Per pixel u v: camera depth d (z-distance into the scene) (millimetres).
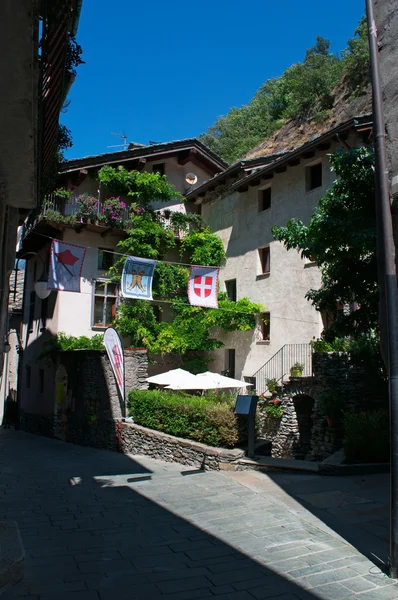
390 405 4922
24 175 5848
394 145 5297
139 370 16438
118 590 4484
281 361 17859
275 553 5418
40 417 22109
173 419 12812
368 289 10320
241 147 46875
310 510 7055
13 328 29109
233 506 7488
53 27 4582
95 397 17469
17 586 4516
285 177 18906
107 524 6754
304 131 31891
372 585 4523
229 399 12773
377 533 5910
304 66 47344
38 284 11539
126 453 14906
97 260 21297
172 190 22938
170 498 8195
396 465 4781
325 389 13727
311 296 11312
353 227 9297
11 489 9477
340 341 13695
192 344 20844
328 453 12883
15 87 4293
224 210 22656
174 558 5332
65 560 5277
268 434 16734
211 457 10703
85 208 20531
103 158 21766
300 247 10430
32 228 20281
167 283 21469
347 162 9891
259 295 19750
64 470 11930
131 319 20656
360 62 30109
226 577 4777
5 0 3410
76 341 19688
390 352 4969
